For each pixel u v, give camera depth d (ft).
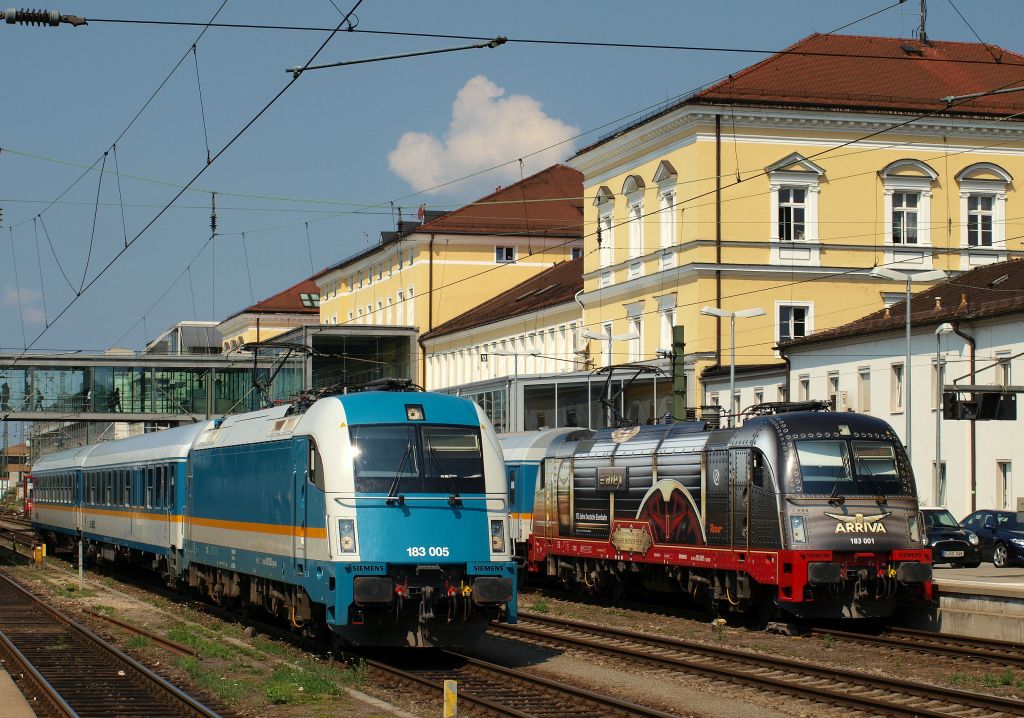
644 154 198.39
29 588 122.31
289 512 71.92
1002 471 136.36
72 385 253.85
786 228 186.91
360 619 64.03
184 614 96.27
